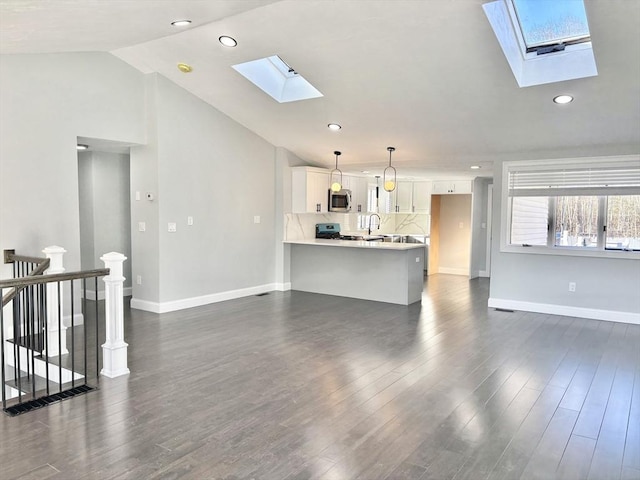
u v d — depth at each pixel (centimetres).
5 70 446
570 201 586
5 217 451
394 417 295
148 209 577
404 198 1034
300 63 460
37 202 473
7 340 429
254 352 427
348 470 234
